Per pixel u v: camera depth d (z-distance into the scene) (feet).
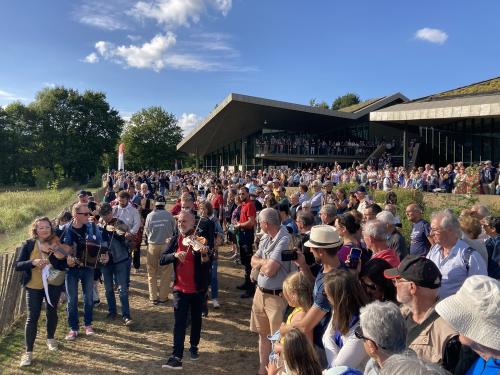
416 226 18.57
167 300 25.40
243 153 121.49
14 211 73.15
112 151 236.02
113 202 30.60
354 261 12.32
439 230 12.37
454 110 63.31
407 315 8.92
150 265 24.77
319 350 10.61
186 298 17.11
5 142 209.67
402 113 71.05
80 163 222.07
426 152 91.76
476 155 80.53
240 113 102.01
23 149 217.56
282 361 9.98
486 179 47.52
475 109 60.70
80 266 19.67
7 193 126.82
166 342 19.48
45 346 19.01
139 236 31.19
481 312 6.21
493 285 6.39
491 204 35.14
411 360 5.00
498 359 6.18
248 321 22.17
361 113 114.11
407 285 8.66
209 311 23.62
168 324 21.63
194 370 16.87
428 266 8.57
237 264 34.19
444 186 52.70
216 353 18.44
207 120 106.63
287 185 75.05
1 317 20.45
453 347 7.35
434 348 7.77
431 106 68.85
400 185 59.47
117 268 21.65
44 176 198.08
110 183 77.20
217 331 20.88
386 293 10.08
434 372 4.77
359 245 14.01
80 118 220.84
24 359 17.13
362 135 124.36
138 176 85.35
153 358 17.88
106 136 229.25
